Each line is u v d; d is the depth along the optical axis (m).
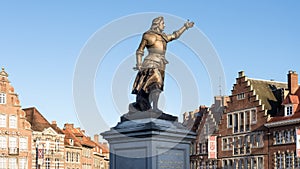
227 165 55.47
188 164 11.88
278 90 54.12
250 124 52.91
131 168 11.54
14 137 58.72
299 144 44.72
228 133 55.75
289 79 50.78
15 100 59.44
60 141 65.50
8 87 58.91
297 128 47.03
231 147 55.19
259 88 54.09
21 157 59.06
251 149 52.50
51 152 63.47
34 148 61.12
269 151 50.16
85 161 74.25
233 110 55.41
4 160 57.47
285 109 48.94
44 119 64.12
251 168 52.31
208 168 57.88
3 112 58.03
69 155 69.75
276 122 49.16
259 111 51.88
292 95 48.88
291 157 47.56
